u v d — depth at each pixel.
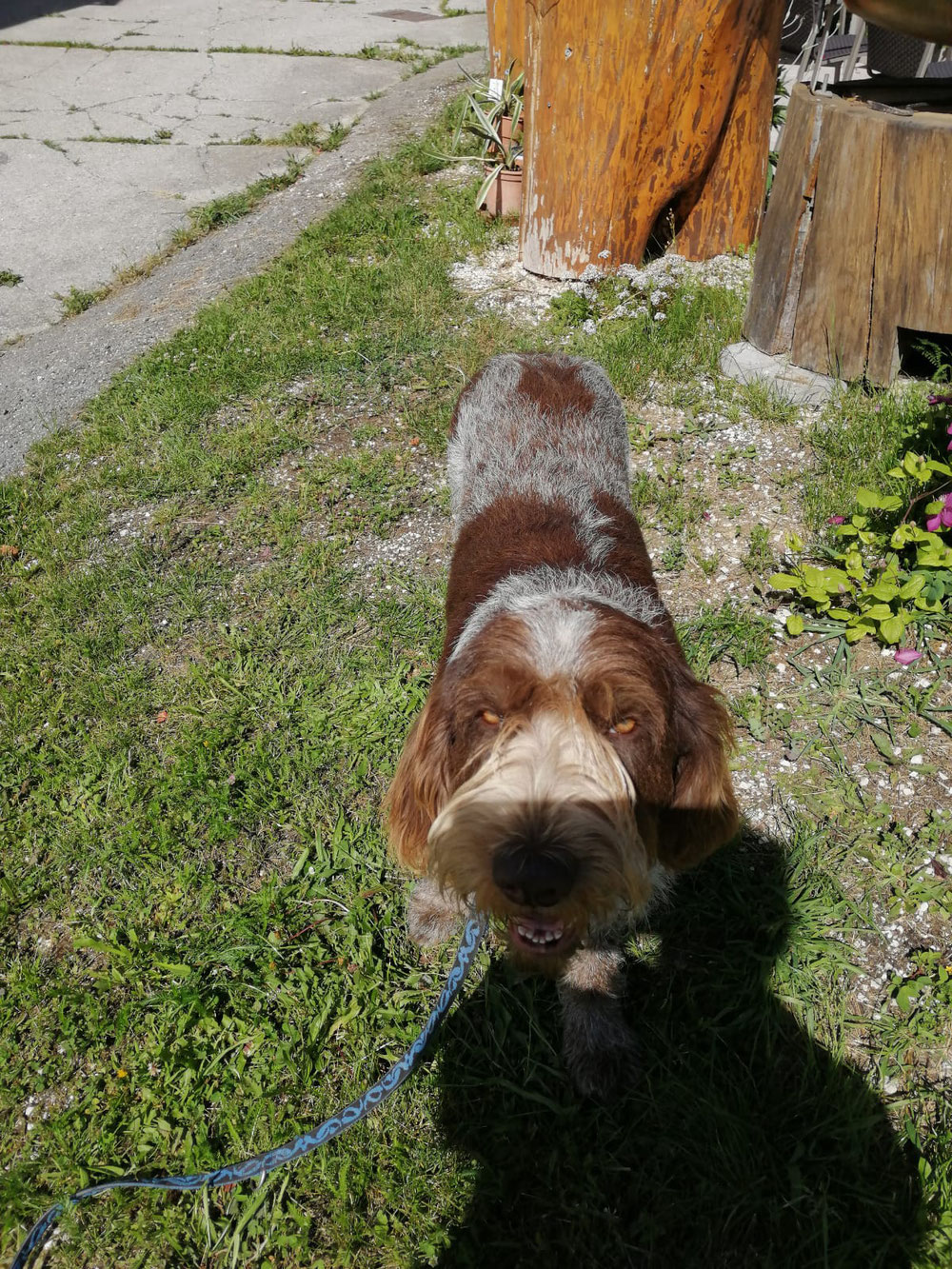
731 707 0.96
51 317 1.81
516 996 0.78
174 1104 0.73
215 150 2.45
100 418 1.46
